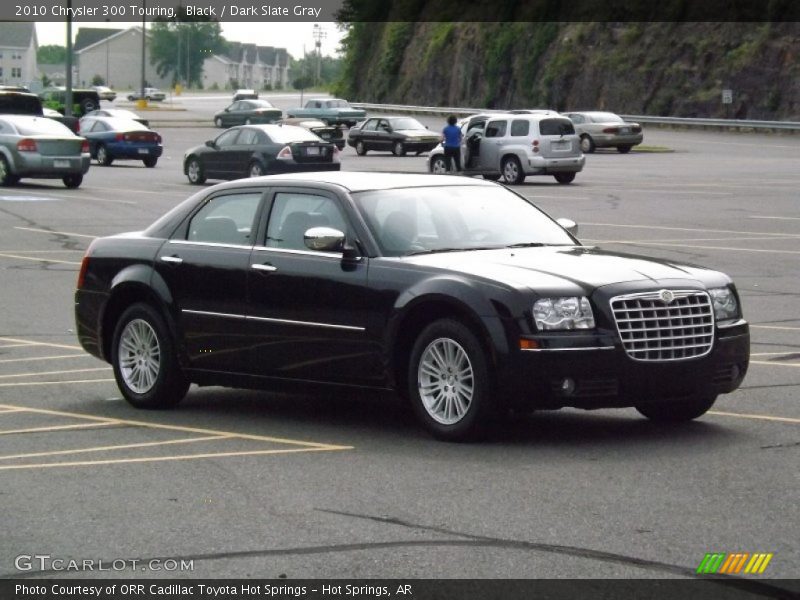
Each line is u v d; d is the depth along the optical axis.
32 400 10.51
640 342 8.20
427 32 89.56
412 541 6.32
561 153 36.91
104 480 7.75
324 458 8.21
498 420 9.12
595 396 8.11
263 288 9.31
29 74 185.38
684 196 31.39
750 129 63.91
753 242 21.48
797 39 65.38
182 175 40.22
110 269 10.35
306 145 35.06
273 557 6.12
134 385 10.20
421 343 8.52
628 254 9.25
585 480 7.46
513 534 6.40
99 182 36.53
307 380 9.17
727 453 8.12
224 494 7.34
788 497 7.02
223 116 76.25
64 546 6.39
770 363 11.54
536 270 8.41
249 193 9.74
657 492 7.16
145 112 94.31
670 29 70.81
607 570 5.82
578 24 76.12
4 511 7.07
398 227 9.06
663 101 69.56
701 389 8.45
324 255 9.07
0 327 14.40
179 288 9.85
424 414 8.57
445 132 39.19
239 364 9.54
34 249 21.36
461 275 8.37
